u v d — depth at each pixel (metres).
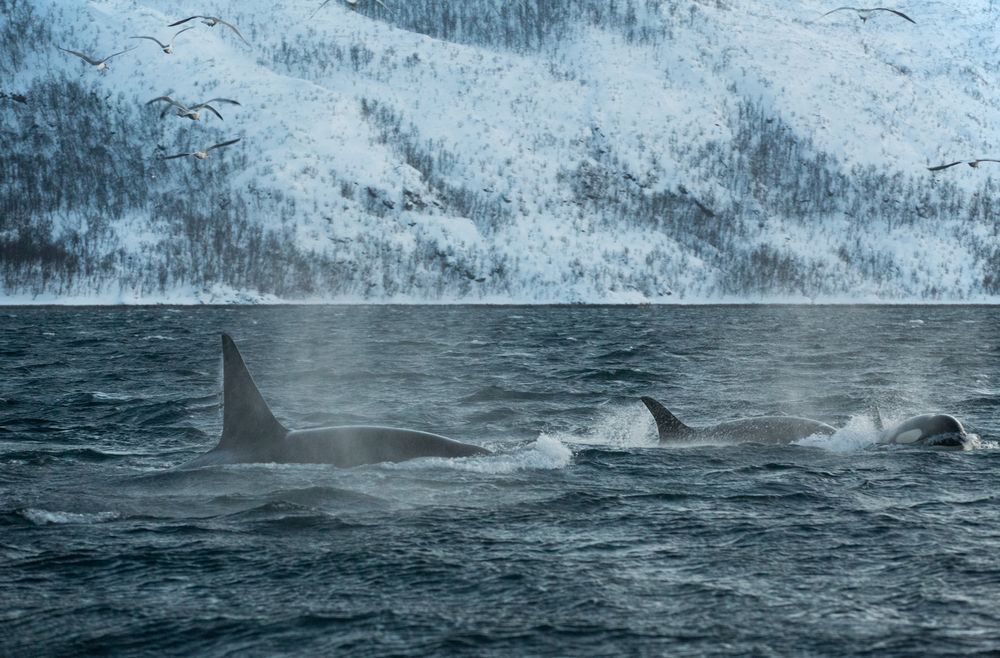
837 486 50.72
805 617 32.09
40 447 64.44
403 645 30.17
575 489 49.31
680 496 48.25
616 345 197.38
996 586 34.81
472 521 43.25
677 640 30.39
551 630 31.17
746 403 92.12
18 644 30.58
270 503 45.41
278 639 30.70
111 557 38.31
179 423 76.31
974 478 52.72
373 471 51.28
